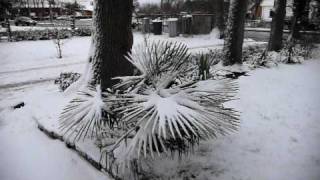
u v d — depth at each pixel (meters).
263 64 9.84
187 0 29.42
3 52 14.43
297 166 3.49
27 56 13.39
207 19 22.78
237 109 5.51
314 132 4.46
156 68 3.28
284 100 6.12
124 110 2.88
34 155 4.12
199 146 3.87
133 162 3.12
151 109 2.73
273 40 12.35
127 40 4.93
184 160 3.50
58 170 3.71
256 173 3.33
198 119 2.62
